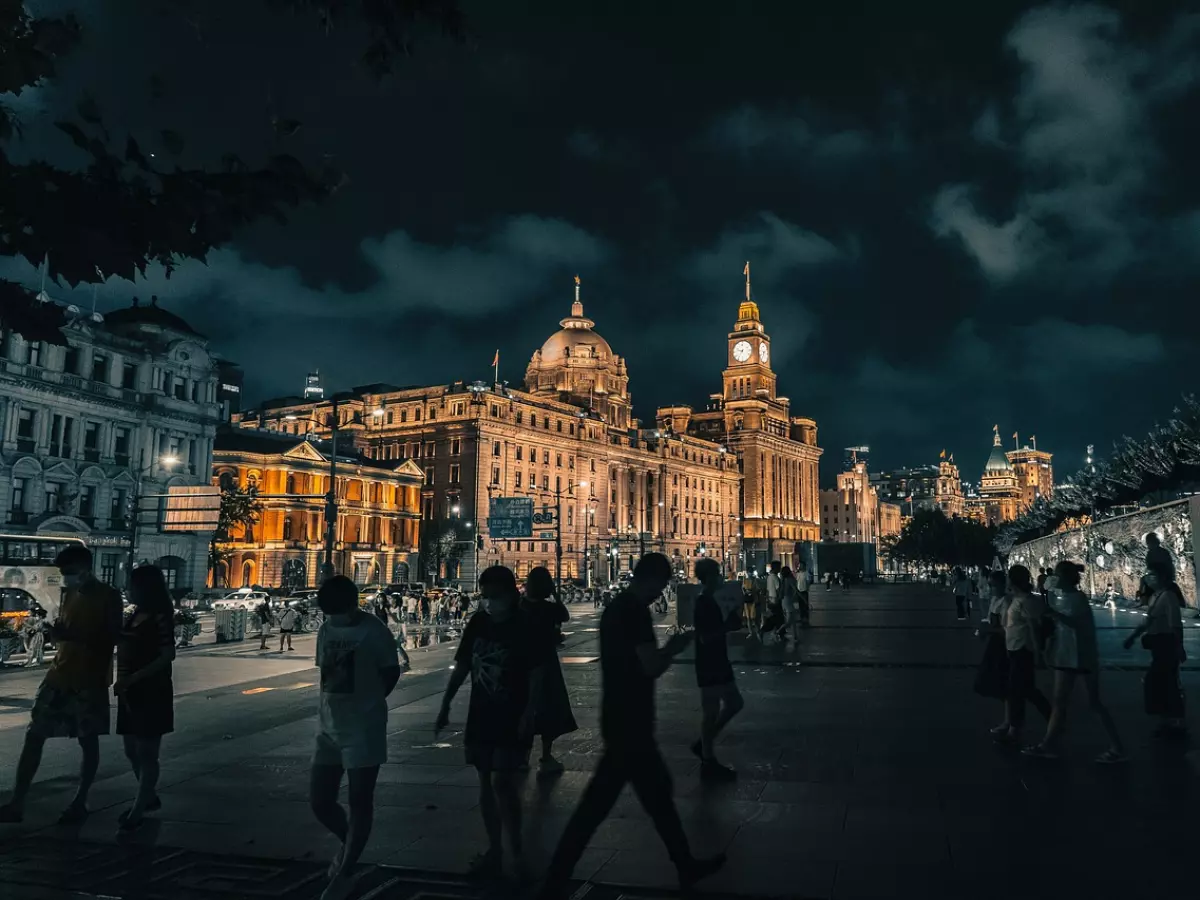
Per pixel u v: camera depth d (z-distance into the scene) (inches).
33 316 146.9
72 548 335.9
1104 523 2068.2
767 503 6786.4
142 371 2527.1
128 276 141.0
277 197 141.2
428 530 4106.8
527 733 278.1
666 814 244.7
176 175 134.7
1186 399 1336.1
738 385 7416.3
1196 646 938.1
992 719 528.7
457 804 345.1
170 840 299.9
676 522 5590.6
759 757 425.1
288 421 4753.9
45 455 2226.9
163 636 323.6
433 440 4318.4
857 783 370.9
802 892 246.2
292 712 599.2
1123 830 298.8
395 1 139.8
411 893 250.5
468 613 1685.5
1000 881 252.2
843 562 4594.0
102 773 407.2
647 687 243.3
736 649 986.7
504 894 249.4
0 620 1008.2
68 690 324.5
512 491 4318.4
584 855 280.1
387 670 255.1
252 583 3240.7
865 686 685.3
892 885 250.5
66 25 129.3
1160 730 460.4
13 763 432.1
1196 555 1400.1
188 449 2657.5
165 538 2534.5
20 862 277.3
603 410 5565.9
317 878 263.0
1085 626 410.0
